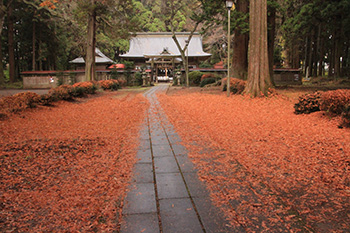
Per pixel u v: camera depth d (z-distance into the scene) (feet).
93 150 15.76
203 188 10.18
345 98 21.34
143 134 19.97
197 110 31.42
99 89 67.26
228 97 43.16
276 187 10.19
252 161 13.16
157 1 132.46
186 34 139.85
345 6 65.21
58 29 106.42
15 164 13.43
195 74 88.38
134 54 132.57
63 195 9.81
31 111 31.01
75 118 27.07
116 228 7.52
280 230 7.32
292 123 21.97
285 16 88.22
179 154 14.76
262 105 33.86
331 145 15.15
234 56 61.00
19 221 8.07
